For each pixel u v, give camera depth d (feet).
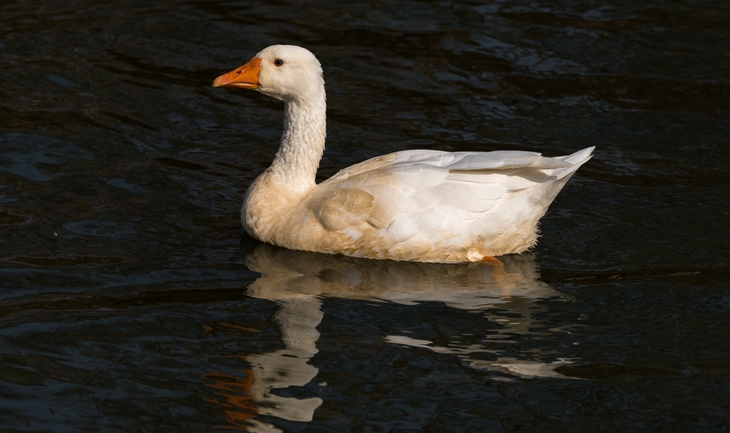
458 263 39.34
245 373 30.68
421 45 63.16
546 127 52.95
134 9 67.36
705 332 33.32
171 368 30.86
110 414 28.48
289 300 35.65
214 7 68.33
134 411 28.66
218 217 42.86
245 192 45.42
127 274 37.11
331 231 39.32
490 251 39.52
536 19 67.36
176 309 34.58
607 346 32.58
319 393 29.73
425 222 38.60
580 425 28.48
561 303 35.55
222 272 37.83
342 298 35.96
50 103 53.21
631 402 29.58
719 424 28.53
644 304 35.27
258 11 67.97
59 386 29.76
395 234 38.70
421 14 68.03
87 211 42.22
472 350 32.32
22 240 39.11
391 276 38.04
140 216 42.22
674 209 43.32
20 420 28.04
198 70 58.75
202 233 41.24
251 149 50.14
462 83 58.23
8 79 55.67
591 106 55.42
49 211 41.88
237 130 52.24
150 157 48.19
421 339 32.96
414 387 30.14
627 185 46.09
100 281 36.40
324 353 31.96
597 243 40.34
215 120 53.16
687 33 65.00
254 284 36.91
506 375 30.86
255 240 41.06
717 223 41.88
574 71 59.77
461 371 31.09
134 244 39.68
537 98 56.39
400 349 32.30
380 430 28.04
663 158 49.21
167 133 51.11
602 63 60.80
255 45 62.18
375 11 68.44
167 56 60.34
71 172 45.80
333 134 51.65
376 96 56.39
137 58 59.82
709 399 29.68
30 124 50.47
